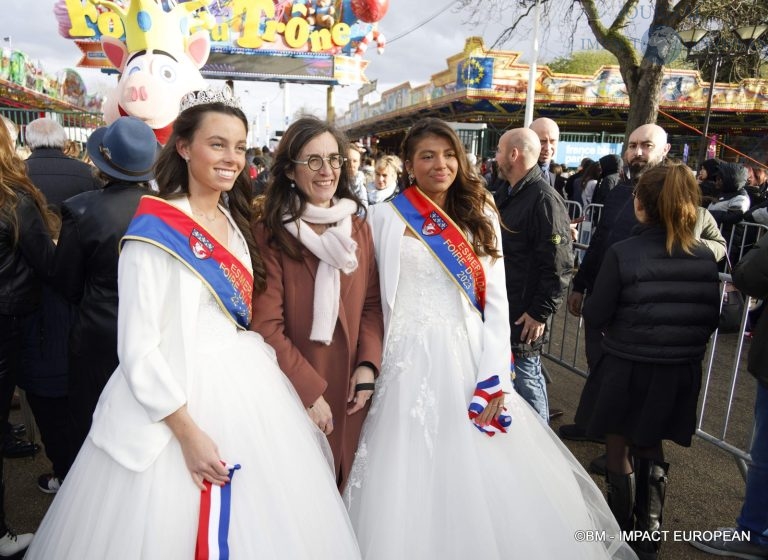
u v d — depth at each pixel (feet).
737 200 17.61
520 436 6.55
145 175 6.98
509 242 9.19
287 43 42.39
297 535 4.71
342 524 5.18
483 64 46.19
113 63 18.93
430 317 6.53
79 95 60.54
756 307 10.14
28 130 11.44
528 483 6.15
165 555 4.36
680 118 57.88
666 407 6.97
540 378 9.43
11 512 8.34
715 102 52.06
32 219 6.94
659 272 6.86
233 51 41.75
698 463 10.00
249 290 5.48
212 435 4.84
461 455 5.96
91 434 4.91
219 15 41.06
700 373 7.16
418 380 6.31
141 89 16.15
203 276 5.03
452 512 5.71
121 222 6.70
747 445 10.51
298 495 4.97
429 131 6.41
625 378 7.07
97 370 6.93
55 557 4.68
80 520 4.71
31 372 7.97
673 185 6.81
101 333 6.79
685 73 51.19
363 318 6.55
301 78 43.68
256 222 6.10
